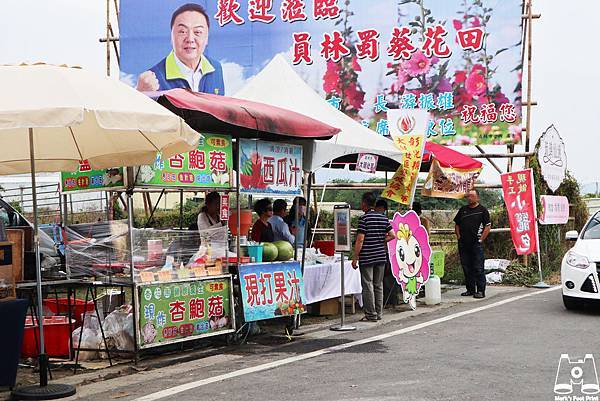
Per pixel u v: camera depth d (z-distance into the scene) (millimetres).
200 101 8484
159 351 8688
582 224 22812
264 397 6402
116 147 7992
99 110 6457
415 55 17250
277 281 9609
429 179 14117
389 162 14141
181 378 7332
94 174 8375
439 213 21422
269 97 11484
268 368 7672
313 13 17672
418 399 6164
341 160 13469
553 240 19047
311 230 14008
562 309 11719
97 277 8172
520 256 17375
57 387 6879
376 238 11109
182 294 8461
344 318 11430
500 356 7969
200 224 9602
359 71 17500
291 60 17781
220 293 8938
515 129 16922
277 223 11023
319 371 7434
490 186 17344
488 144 17016
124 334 8211
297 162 10055
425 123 12227
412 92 17297
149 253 8211
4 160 8359
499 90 16953
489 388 6523
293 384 6871
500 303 12836
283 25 17812
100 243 8156
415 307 12445
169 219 15812
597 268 11117
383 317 11547
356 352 8461
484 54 17000
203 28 18094
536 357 7879
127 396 6648
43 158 8391
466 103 17078
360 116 17516
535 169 17422
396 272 11891
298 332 10172
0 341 6719
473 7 17031
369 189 17422
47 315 9203
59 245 9555
